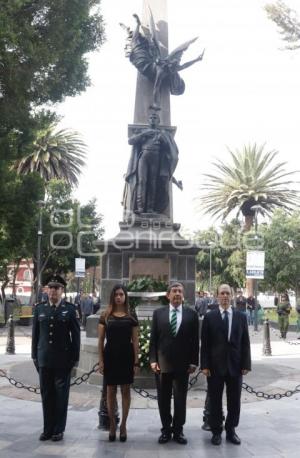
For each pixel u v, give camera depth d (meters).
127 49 15.33
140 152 14.38
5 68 8.62
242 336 6.61
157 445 6.28
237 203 53.62
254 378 11.22
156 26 16.05
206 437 6.68
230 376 6.43
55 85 10.25
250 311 31.03
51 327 6.57
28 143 10.45
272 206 53.56
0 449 6.02
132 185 14.27
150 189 14.17
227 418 6.50
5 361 13.81
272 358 15.10
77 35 9.91
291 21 37.81
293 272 43.31
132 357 6.47
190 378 9.64
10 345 15.68
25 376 11.22
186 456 5.82
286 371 12.29
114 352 6.41
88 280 60.59
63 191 40.06
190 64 15.47
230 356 6.48
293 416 7.87
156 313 6.68
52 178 44.84
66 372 6.57
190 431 6.99
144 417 7.76
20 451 5.95
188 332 6.54
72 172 50.81
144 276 12.83
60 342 6.56
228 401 6.52
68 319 6.63
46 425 6.48
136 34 15.19
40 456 5.76
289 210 53.22
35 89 9.60
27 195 10.32
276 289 45.84
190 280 12.94
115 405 6.58
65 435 6.68
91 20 11.06
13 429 6.97
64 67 10.03
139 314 10.29
